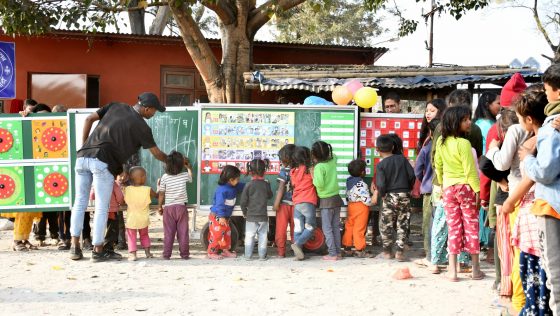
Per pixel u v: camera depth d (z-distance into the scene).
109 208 7.30
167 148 7.81
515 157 4.40
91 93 16.23
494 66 13.77
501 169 4.47
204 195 7.73
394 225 7.56
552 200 3.56
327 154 7.30
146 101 7.20
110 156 6.96
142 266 6.84
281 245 7.52
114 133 6.96
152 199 7.74
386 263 7.09
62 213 7.92
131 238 7.20
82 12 12.79
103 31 14.00
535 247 3.96
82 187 7.08
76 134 7.72
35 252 7.76
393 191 7.20
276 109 7.72
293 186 7.32
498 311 4.98
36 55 15.77
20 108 12.05
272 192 7.59
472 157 6.10
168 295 5.46
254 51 17.03
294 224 7.30
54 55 15.86
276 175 7.72
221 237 7.36
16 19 12.30
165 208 7.35
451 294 5.55
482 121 7.07
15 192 7.73
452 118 6.07
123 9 12.96
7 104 15.68
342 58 17.56
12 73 15.64
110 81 16.12
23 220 7.84
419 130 8.05
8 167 7.72
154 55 16.33
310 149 7.70
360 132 7.99
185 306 5.09
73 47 15.95
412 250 8.09
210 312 4.91
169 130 7.81
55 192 7.76
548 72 3.64
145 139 7.06
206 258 7.41
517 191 3.97
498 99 7.06
